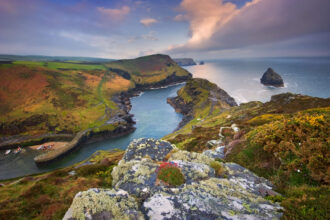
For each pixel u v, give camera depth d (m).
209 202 6.36
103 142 136.12
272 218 5.72
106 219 5.65
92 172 17.78
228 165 11.51
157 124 163.50
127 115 170.25
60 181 15.38
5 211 10.93
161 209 6.22
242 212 5.94
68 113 176.25
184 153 11.77
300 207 6.11
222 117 101.31
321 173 8.55
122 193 7.07
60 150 115.06
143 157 12.41
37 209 11.28
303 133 11.45
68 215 5.90
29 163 106.81
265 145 12.23
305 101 59.59
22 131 149.62
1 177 92.94
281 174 10.04
